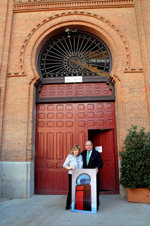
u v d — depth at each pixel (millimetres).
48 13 7590
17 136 6434
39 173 6648
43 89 7359
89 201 4363
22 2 7691
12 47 7305
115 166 6547
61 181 6551
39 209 4695
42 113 7148
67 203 4598
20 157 6262
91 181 4445
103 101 7113
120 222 3779
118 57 6953
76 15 7488
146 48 6961
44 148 6836
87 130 6926
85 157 4812
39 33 7379
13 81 6918
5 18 7527
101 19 7371
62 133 6941
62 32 7723
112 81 6961
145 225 3641
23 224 3729
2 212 4504
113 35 7207
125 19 7383
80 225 3637
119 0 7547
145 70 6742
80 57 7586
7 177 6117
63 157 6730
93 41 7676
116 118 6832
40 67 7527
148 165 5094
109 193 6344
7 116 6621
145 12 7348
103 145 6973
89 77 7316
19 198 5914
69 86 7340
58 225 3650
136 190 5266
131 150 5320
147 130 6289
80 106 7145
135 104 6516
